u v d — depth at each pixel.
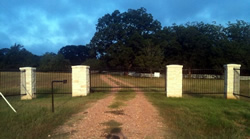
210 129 4.09
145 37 37.41
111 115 5.17
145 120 4.71
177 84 8.59
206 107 6.17
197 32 36.34
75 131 3.89
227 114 5.34
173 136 3.62
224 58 30.86
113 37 38.12
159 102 7.09
